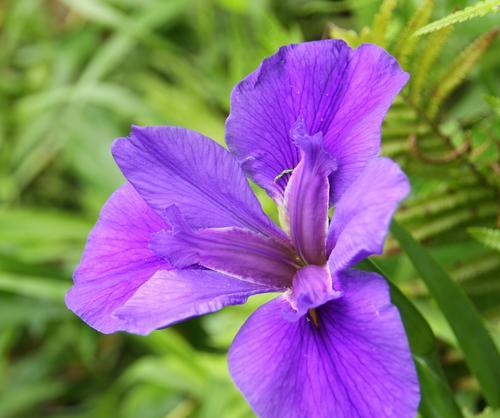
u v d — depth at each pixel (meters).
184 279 0.33
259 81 0.34
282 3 0.68
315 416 0.30
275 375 0.30
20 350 0.81
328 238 0.33
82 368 0.76
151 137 0.33
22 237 0.66
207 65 0.74
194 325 0.65
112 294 0.34
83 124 0.75
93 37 0.85
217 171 0.33
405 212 0.43
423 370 0.35
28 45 0.91
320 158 0.33
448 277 0.36
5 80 0.86
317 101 0.34
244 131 0.34
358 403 0.29
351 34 0.41
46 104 0.76
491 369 0.37
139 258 0.34
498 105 0.39
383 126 0.43
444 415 0.36
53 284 0.62
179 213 0.33
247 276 0.34
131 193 0.35
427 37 0.42
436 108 0.42
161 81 0.80
